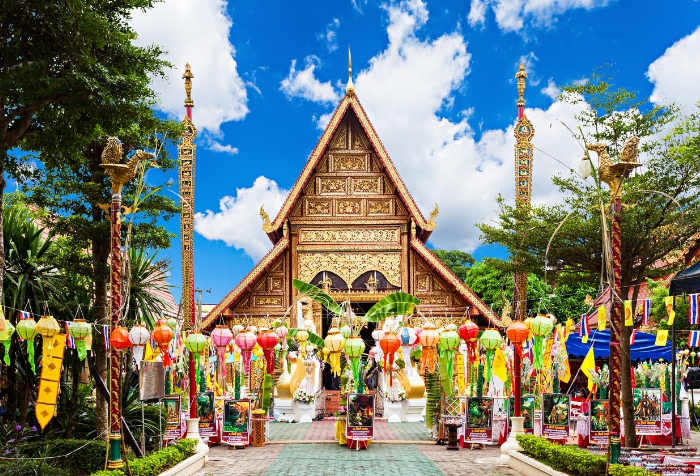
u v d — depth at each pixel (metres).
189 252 23.67
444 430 18.61
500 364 15.78
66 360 15.88
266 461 15.37
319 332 28.66
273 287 28.97
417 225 28.94
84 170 17.00
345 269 29.00
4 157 11.73
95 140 13.91
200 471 14.05
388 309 21.28
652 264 17.94
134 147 16.62
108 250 16.27
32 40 11.73
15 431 14.26
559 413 15.41
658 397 17.41
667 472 10.58
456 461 15.36
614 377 10.28
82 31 11.20
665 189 16.09
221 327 17.11
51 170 15.83
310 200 29.45
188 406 17.48
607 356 21.34
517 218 18.88
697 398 26.88
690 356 22.12
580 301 36.56
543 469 12.27
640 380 19.72
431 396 19.80
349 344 17.80
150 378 13.84
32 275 15.65
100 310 15.77
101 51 12.38
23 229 16.23
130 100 12.59
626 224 15.91
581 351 21.23
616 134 17.19
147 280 19.03
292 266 29.02
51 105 12.34
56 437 15.80
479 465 14.75
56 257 16.28
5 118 11.75
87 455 13.46
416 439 19.80
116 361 10.70
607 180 10.68
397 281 28.88
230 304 28.20
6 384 16.25
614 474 9.79
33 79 11.00
